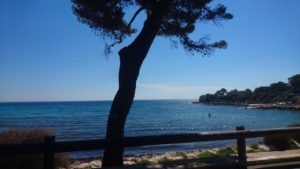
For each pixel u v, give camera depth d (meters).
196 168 8.80
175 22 13.43
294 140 17.56
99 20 11.80
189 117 104.62
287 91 191.38
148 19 10.92
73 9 12.11
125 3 11.86
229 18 13.26
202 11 13.08
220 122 82.75
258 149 16.17
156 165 8.97
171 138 8.84
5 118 91.00
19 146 7.33
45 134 10.84
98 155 25.70
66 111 147.38
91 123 73.00
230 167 9.24
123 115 10.56
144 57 10.84
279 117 102.44
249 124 75.38
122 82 10.63
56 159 10.92
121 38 12.78
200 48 13.52
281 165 9.84
